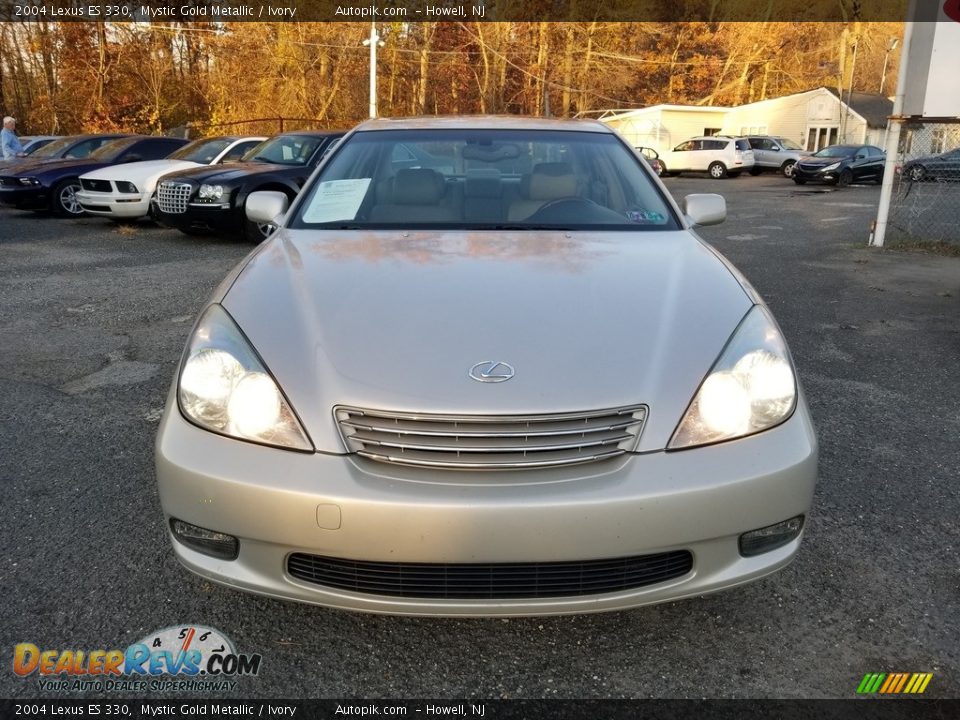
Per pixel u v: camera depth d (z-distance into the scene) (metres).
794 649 2.12
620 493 1.81
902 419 3.68
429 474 1.84
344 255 2.65
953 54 8.51
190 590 2.35
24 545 2.56
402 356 1.99
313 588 1.91
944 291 6.62
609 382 1.93
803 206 15.51
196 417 1.97
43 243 9.22
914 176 11.96
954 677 2.01
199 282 6.88
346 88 35.84
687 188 22.36
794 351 4.80
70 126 33.38
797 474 1.94
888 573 2.45
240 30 34.09
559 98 41.16
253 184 8.91
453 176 3.31
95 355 4.66
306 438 1.88
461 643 2.15
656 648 2.13
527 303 2.23
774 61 44.41
